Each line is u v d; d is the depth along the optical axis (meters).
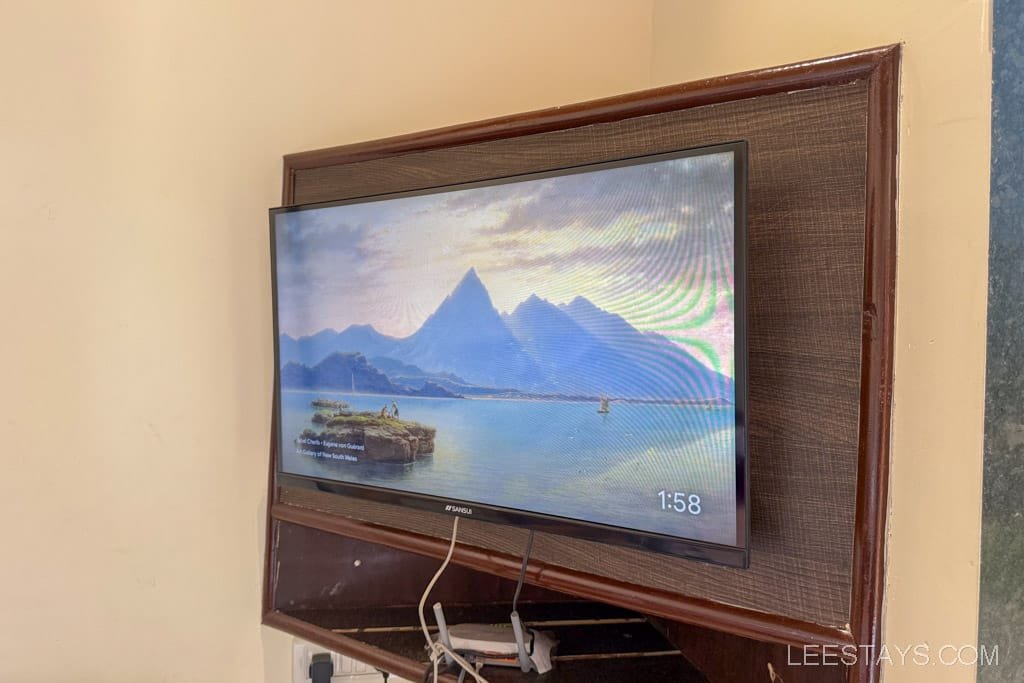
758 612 1.01
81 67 1.43
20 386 1.40
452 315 1.26
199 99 1.53
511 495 1.21
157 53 1.49
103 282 1.46
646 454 1.07
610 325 1.10
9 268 1.39
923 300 0.92
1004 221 0.83
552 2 1.68
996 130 0.84
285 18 1.57
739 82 1.04
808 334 0.99
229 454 1.59
